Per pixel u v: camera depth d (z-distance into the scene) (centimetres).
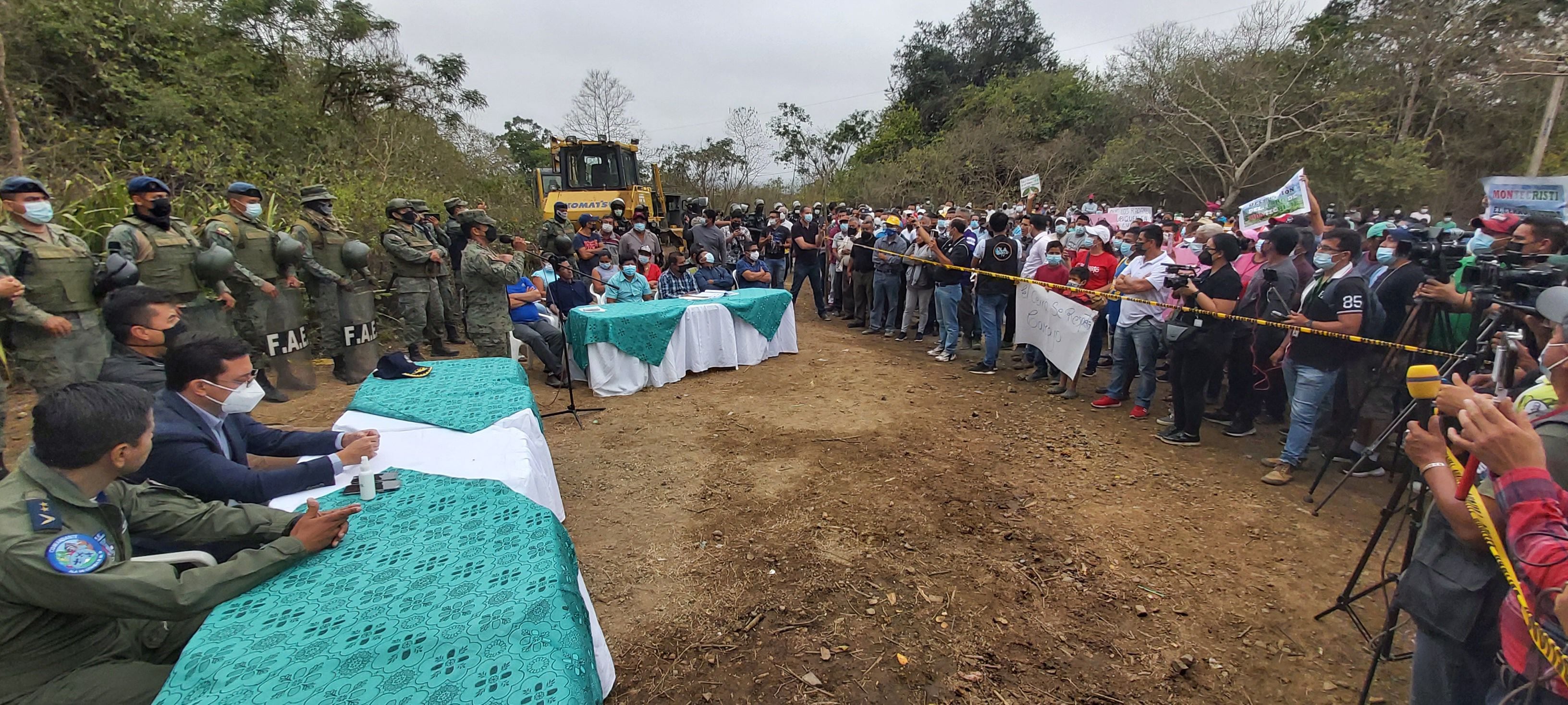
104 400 158
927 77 3127
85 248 414
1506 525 138
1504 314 267
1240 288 444
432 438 283
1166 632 275
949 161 2372
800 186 2917
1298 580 310
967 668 254
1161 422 535
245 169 933
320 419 506
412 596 165
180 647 191
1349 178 1770
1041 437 498
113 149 849
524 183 1680
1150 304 520
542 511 213
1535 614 121
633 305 678
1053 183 2289
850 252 1012
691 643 269
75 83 908
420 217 786
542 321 642
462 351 762
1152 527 360
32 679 155
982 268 675
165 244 452
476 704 130
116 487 186
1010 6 3108
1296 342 414
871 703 238
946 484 412
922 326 863
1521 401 163
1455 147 1833
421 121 1477
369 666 140
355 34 1363
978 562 325
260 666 139
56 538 149
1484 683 161
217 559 201
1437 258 379
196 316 469
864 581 309
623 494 404
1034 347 648
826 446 477
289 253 542
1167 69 2086
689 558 332
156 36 997
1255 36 1944
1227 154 1923
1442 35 1731
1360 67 1839
